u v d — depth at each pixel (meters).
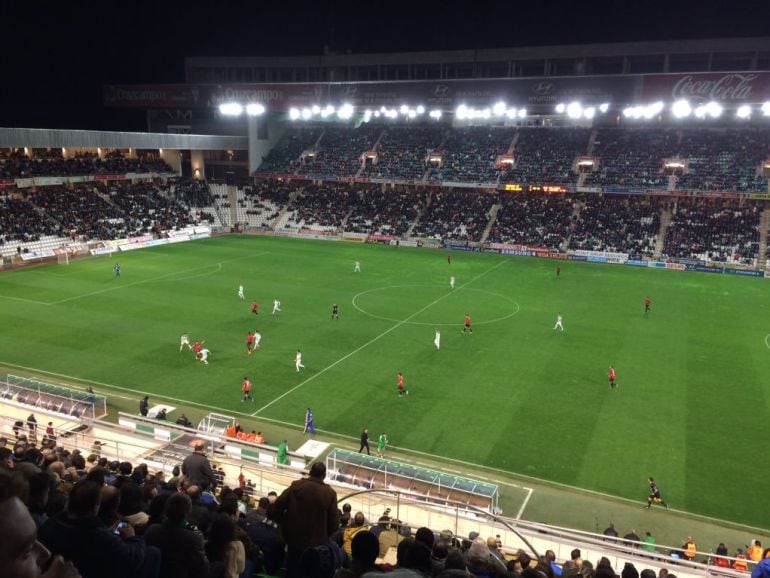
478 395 36.50
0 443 18.36
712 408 34.97
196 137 96.81
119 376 38.53
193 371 39.53
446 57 104.00
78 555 6.01
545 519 24.97
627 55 94.44
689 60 93.12
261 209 100.38
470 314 53.22
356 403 35.34
